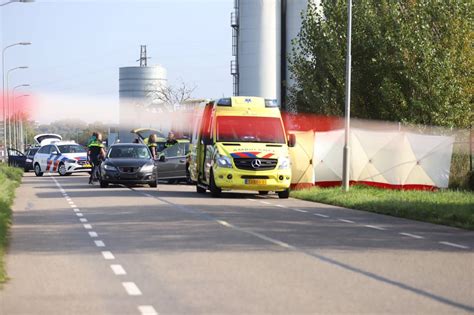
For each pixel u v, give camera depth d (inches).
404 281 783.1
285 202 1911.9
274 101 2171.5
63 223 1370.6
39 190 2416.3
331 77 2891.2
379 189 2203.5
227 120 2118.6
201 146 2261.3
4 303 680.4
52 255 974.4
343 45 2805.1
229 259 932.6
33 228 1291.8
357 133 2310.5
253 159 2020.2
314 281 783.1
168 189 2481.5
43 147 3927.2
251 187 2014.0
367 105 2802.7
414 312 636.1
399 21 2618.1
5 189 2027.6
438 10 2578.7
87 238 1149.1
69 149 3887.8
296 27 5762.8
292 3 5767.7
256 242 1095.6
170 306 661.9
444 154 2214.6
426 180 2215.8
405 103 2576.3
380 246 1060.5
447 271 847.1
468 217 1405.0
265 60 5802.2
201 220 1412.4
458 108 2514.8
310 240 1122.0
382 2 2763.3
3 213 1393.9
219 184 2026.3
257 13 5802.2
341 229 1277.1
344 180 2107.5
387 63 2645.2
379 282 777.6
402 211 1556.3
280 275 818.8
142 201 1899.6
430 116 2536.9
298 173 2281.0
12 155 4891.7
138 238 1144.2
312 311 639.8
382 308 650.8
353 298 694.5
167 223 1357.0
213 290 734.5
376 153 2267.5
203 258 941.2
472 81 2596.0
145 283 773.9
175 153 2878.9
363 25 2770.7
